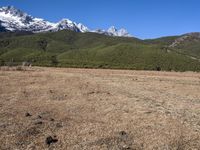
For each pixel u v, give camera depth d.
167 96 33.56
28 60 198.00
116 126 18.42
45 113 21.50
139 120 20.11
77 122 19.12
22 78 48.28
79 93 32.28
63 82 44.09
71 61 172.88
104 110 23.16
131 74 82.62
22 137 15.62
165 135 16.86
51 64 137.62
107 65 146.38
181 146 15.18
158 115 21.67
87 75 66.31
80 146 14.72
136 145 15.10
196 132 17.62
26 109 22.62
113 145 14.93
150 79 61.84
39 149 14.19
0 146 14.29
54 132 16.77
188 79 66.06
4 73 59.03
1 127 17.20
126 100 28.34
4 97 27.89
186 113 23.12
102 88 38.47
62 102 26.25
